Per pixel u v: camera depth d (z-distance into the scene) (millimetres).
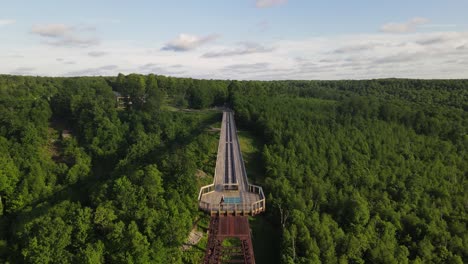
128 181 70750
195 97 182750
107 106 139500
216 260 61094
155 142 118062
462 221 89500
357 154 110562
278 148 104812
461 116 159125
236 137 122062
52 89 186750
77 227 61312
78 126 127062
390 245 75500
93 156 112062
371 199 93062
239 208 55688
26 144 109938
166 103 192125
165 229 61469
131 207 65000
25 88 182875
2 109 126375
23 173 94688
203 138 105812
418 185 101500
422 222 84375
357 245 72125
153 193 67500
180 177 72438
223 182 73250
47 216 67812
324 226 74750
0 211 81250
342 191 93062
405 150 120312
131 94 160500
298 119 131500
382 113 151000
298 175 92125
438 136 140625
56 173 101312
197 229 74250
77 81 194750
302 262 66250
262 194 60406
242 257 68438
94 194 73750
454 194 101562
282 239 71312
